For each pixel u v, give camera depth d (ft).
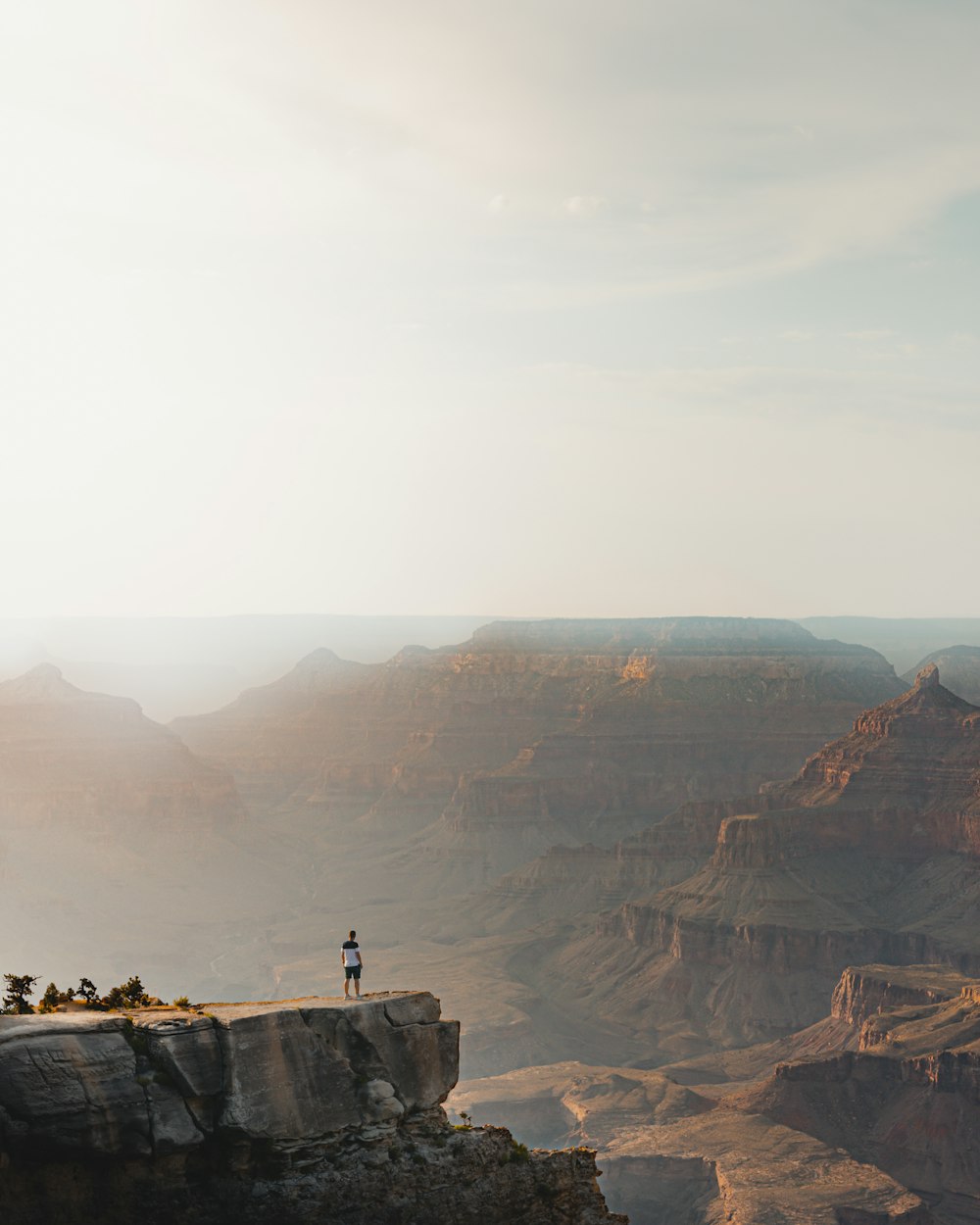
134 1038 128.67
